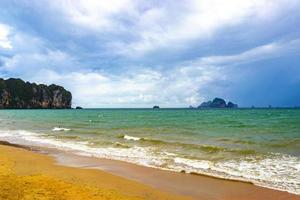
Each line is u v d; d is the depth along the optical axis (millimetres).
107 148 25984
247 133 36031
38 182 12938
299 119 64312
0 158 19266
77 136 35625
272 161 18531
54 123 62812
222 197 12516
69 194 11398
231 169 16906
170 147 25266
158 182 14820
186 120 68438
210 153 21797
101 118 85688
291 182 14164
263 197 12328
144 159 20531
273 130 39344
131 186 13867
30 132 42375
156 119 75750
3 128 49938
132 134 36969
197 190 13445
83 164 19281
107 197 11453
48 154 23266
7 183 12477
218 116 88500
